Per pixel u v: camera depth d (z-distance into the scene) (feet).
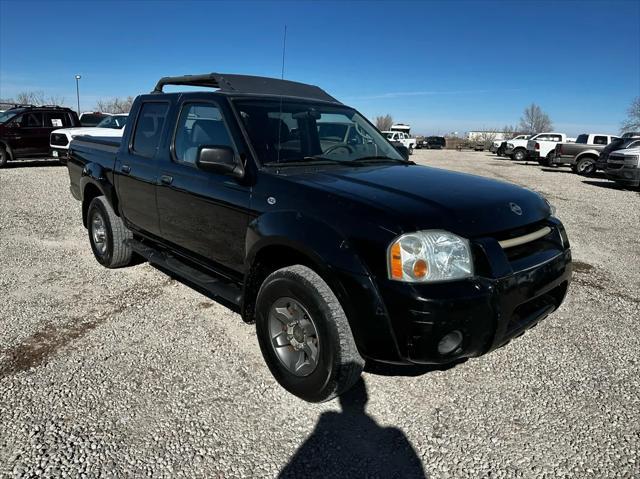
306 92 14.89
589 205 36.27
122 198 15.61
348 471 7.85
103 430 8.63
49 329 12.50
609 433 8.92
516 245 9.02
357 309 8.26
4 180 40.01
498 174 64.18
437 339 7.81
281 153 11.13
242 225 10.64
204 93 12.59
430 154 125.18
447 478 7.76
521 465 8.07
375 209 8.52
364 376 10.69
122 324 12.89
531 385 10.47
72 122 53.47
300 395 9.52
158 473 7.65
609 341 12.62
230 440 8.49
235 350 11.64
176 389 9.96
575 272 18.67
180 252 13.44
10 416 8.94
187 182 12.30
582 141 70.85
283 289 9.42
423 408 9.58
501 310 8.29
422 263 7.93
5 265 17.53
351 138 13.21
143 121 15.05
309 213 9.14
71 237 21.75
